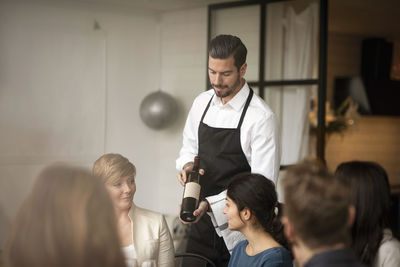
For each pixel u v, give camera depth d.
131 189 2.02
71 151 4.37
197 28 4.55
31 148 4.17
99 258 0.87
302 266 1.10
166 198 4.82
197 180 2.20
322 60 3.35
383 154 6.16
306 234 1.05
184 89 4.68
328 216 1.02
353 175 1.66
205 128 2.27
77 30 4.35
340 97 5.66
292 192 1.07
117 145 4.65
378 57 5.67
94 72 4.47
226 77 2.04
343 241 1.05
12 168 4.09
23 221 0.87
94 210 0.88
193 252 2.36
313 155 3.62
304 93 3.51
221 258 2.27
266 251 1.67
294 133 3.59
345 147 5.84
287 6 3.55
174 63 4.74
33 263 0.84
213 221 2.12
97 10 4.47
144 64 4.77
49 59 4.22
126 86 4.68
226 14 3.93
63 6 4.29
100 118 4.51
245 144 2.17
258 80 3.73
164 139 4.82
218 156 2.23
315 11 3.38
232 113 2.20
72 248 0.85
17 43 4.07
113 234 0.90
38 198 0.88
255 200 1.69
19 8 4.07
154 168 4.87
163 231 2.13
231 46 2.01
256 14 3.72
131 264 1.65
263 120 2.12
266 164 2.12
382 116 5.75
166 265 2.11
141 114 4.56
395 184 6.07
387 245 1.65
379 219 1.64
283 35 3.58
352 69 5.83
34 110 4.17
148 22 4.76
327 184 1.04
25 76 4.12
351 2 4.21
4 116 4.05
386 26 5.27
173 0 4.29
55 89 4.27
